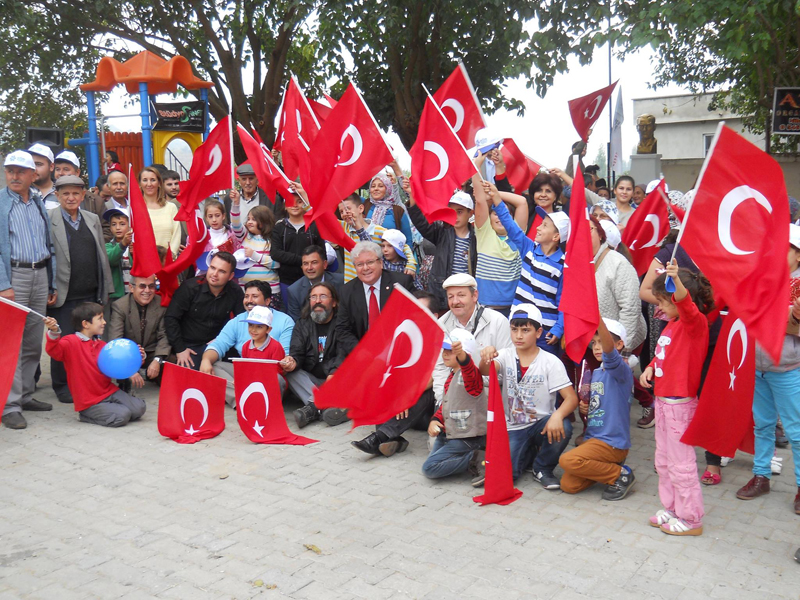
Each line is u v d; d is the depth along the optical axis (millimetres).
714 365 4656
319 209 6715
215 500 5277
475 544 4566
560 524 4863
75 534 4746
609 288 6309
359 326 7180
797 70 15852
